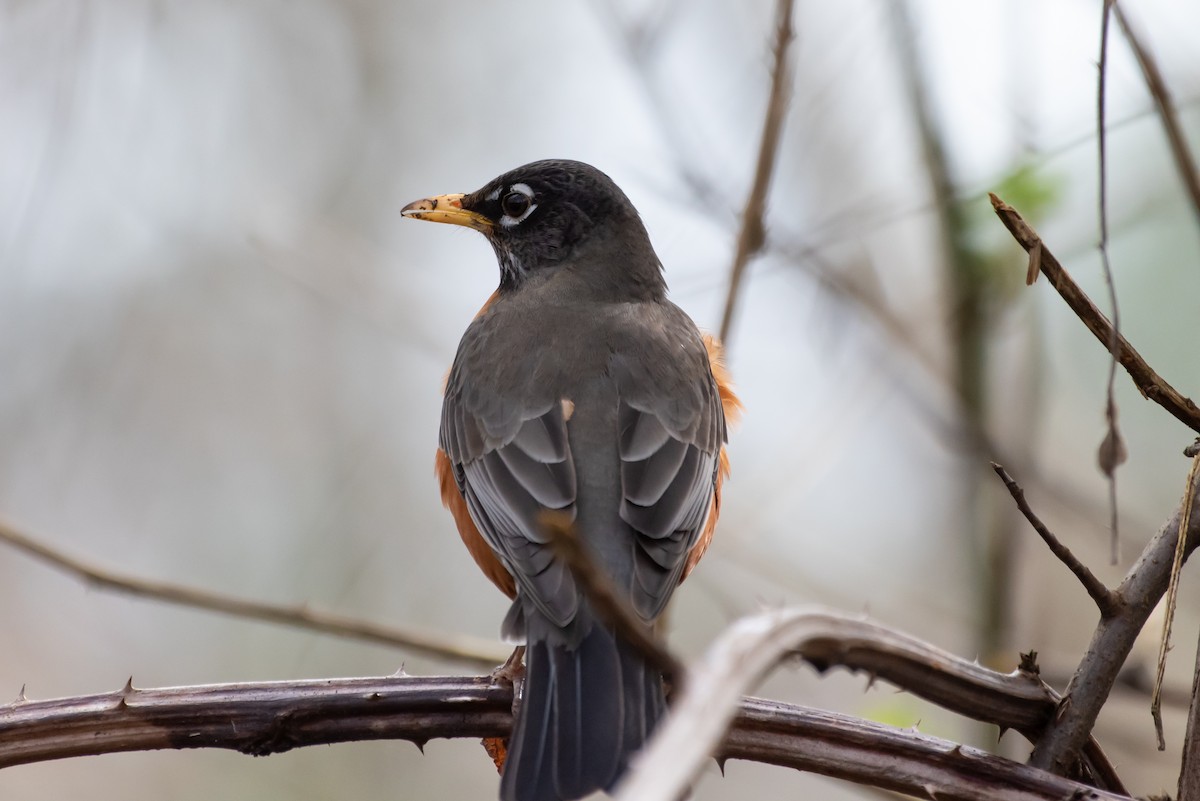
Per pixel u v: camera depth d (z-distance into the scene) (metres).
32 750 6.46
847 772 6.26
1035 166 10.20
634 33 11.16
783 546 13.30
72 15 13.51
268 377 15.45
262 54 16.06
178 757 13.69
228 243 15.43
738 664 4.39
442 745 13.94
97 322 15.02
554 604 7.34
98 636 14.76
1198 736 5.78
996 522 10.89
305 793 13.48
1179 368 11.38
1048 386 12.08
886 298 12.14
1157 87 7.77
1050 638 12.45
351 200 16.06
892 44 11.19
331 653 14.23
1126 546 12.31
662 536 8.08
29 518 14.74
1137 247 11.41
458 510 9.32
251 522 15.01
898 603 12.66
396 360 15.79
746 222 10.10
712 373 9.77
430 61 16.62
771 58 10.16
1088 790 5.83
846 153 13.17
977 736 10.09
